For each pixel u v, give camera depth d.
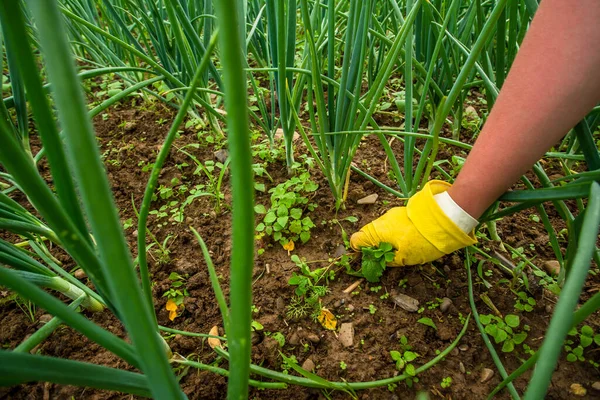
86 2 1.90
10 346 1.10
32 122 1.86
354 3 1.10
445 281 1.22
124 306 0.40
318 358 1.07
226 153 1.68
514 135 0.84
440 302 1.17
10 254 0.85
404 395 1.00
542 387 0.38
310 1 1.75
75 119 0.31
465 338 1.10
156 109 1.98
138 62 2.08
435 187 1.11
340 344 1.10
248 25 1.89
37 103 0.46
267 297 1.20
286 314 1.16
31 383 1.02
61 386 1.01
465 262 1.23
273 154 1.63
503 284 1.22
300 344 1.10
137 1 1.63
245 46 1.44
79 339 1.10
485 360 1.06
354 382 1.02
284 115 1.38
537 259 1.28
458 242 1.05
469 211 1.00
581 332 1.07
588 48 0.72
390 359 1.06
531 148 0.84
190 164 1.67
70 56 0.30
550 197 0.85
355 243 1.27
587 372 1.02
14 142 0.42
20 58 0.42
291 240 1.34
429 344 1.09
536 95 0.79
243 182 0.37
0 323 1.14
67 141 0.32
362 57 1.15
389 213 1.21
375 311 1.17
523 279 1.19
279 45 1.14
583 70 0.73
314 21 1.35
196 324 1.14
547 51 0.76
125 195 1.55
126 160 1.68
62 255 1.31
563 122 0.80
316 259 1.31
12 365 0.42
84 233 0.60
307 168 1.61
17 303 1.16
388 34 2.19
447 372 1.04
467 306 1.17
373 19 1.39
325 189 1.52
